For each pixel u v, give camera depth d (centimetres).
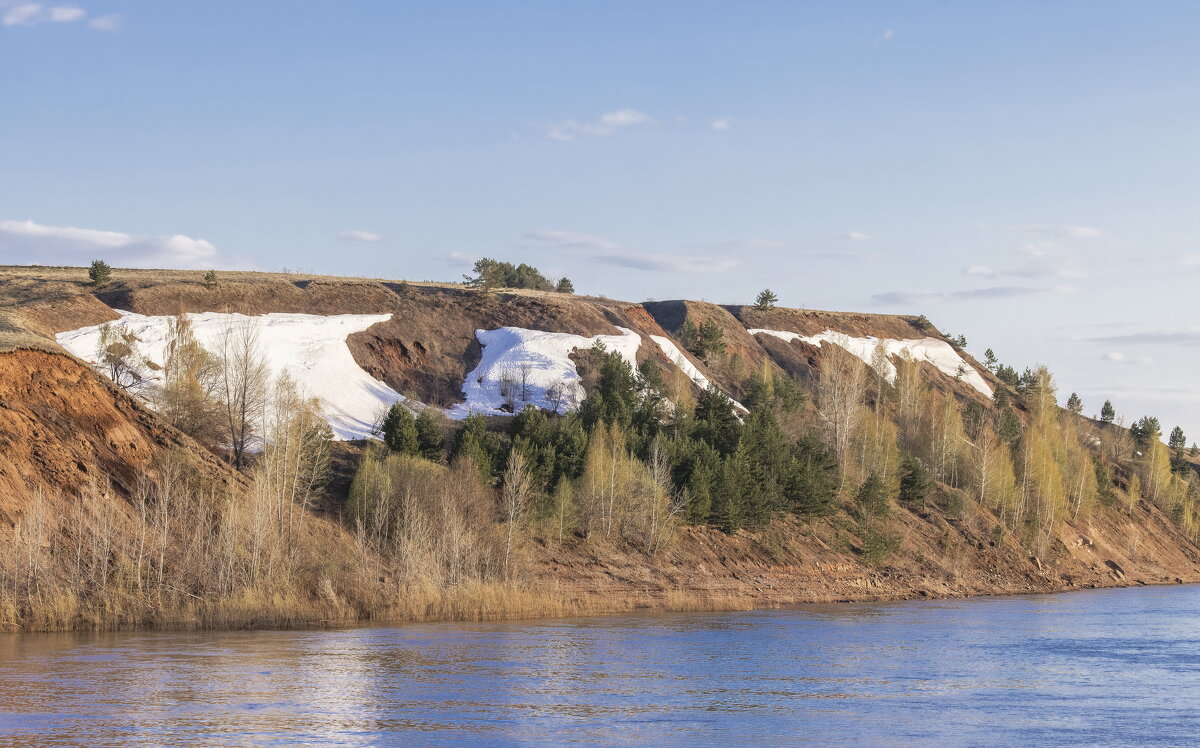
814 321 18475
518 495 7731
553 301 14375
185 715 3191
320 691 3638
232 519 5756
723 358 15038
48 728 2986
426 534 6756
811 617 6956
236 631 5291
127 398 6900
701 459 9419
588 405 10375
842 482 10825
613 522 8512
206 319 11388
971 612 7638
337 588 5991
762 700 3741
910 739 3161
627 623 6200
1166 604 8694
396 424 8531
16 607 5034
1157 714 3628
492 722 3234
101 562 5416
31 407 6231
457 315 13638
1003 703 3803
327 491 7800
